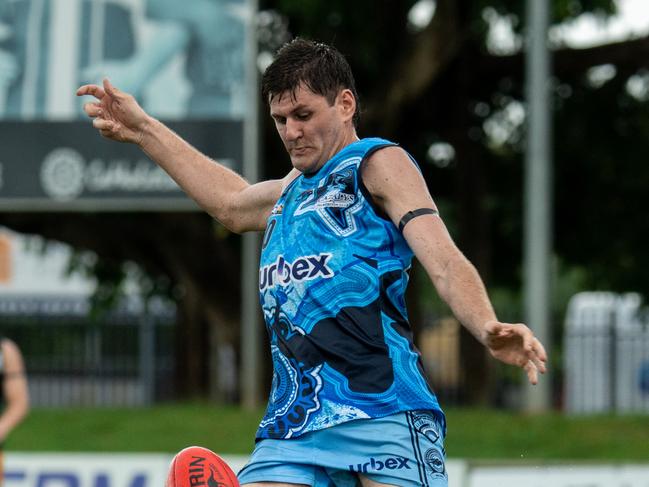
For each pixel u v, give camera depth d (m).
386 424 12.50
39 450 43.31
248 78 50.06
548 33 51.16
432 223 12.29
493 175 76.19
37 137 50.91
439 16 60.22
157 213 67.25
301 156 12.84
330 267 12.61
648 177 72.69
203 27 50.34
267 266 13.04
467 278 11.87
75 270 80.38
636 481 29.41
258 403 53.03
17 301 70.19
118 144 50.53
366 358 12.54
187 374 77.50
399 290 12.76
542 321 49.78
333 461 12.52
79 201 50.62
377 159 12.64
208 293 69.62
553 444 43.06
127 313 73.25
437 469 12.66
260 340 54.97
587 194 74.12
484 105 74.81
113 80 50.66
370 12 61.50
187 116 50.19
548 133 50.59
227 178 14.77
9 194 50.94
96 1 50.88
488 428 45.47
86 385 74.31
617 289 76.75
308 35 62.09
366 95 65.31
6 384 29.70
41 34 51.09
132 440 45.03
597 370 68.25
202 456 12.73
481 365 68.00
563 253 76.88
